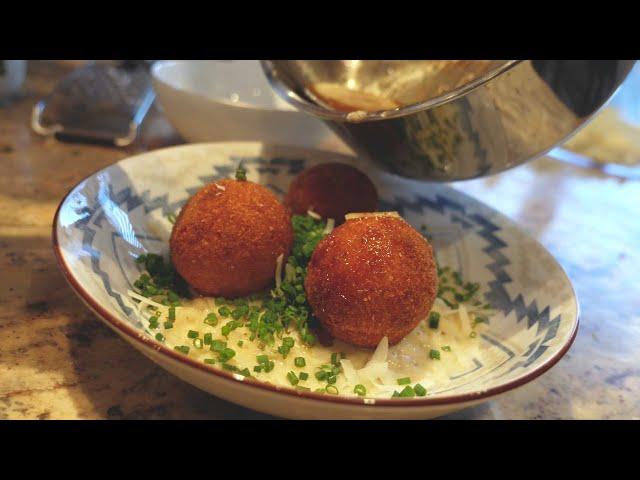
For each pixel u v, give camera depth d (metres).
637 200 0.47
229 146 0.32
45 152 0.39
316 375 0.21
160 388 0.21
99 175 0.26
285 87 0.32
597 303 0.32
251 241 0.24
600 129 0.56
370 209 0.30
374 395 0.21
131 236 0.26
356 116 0.27
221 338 0.22
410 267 0.22
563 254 0.37
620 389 0.25
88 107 0.44
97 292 0.20
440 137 0.27
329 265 0.22
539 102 0.25
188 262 0.24
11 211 0.32
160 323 0.22
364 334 0.22
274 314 0.23
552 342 0.22
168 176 0.30
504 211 0.41
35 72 0.53
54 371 0.21
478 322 0.26
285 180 0.33
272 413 0.19
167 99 0.38
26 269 0.27
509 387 0.18
